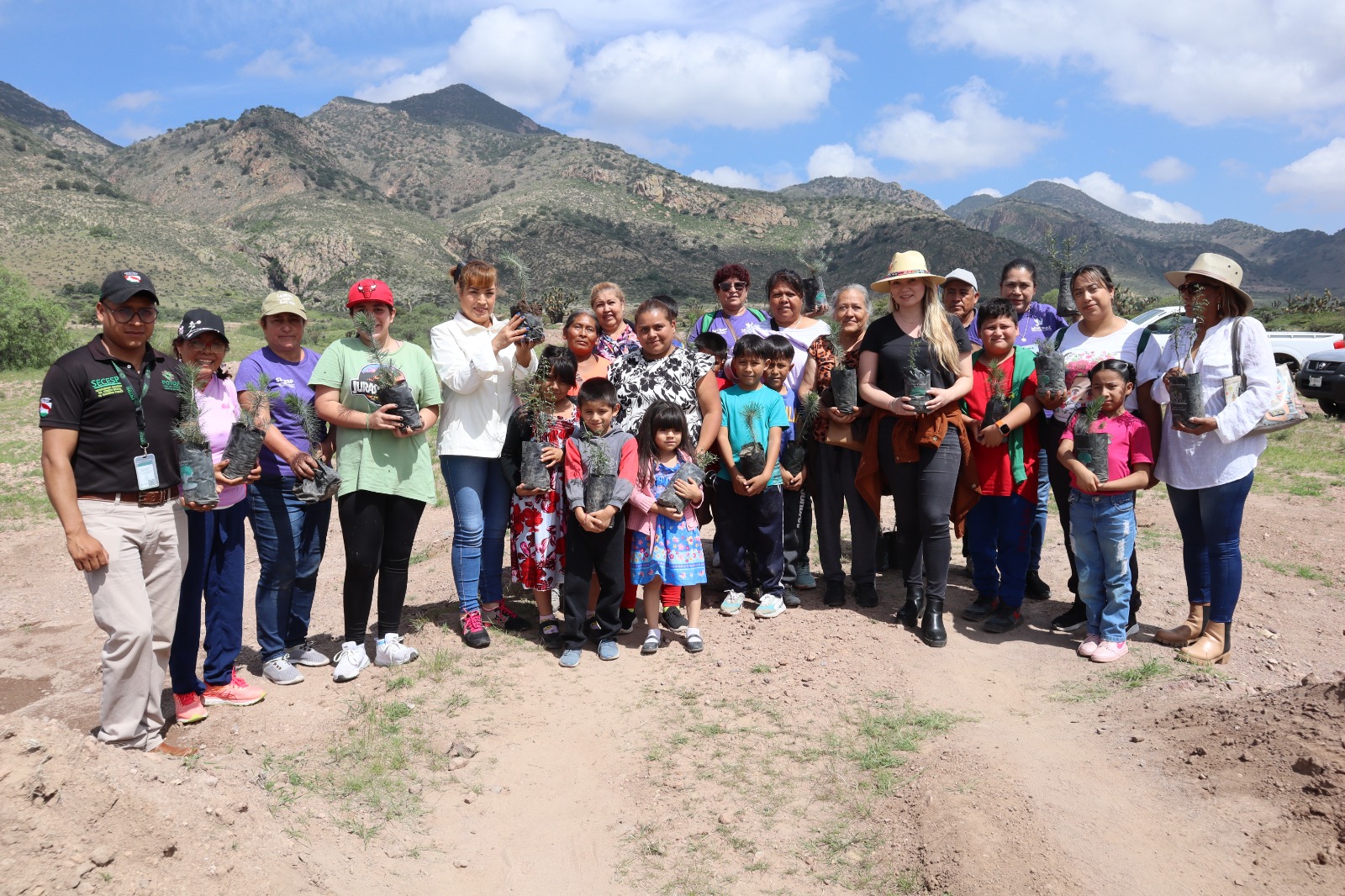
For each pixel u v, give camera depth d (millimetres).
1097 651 4984
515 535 5582
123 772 3170
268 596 4918
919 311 5406
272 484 4816
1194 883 2932
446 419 5395
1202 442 4777
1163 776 3621
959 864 3123
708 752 4203
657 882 3316
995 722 4285
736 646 5355
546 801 3877
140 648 3754
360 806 3754
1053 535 7941
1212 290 4734
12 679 5695
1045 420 5500
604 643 5359
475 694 4836
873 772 3924
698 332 6656
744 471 5520
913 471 5336
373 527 4938
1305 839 3014
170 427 3902
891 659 5023
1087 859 3072
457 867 3420
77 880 2703
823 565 6055
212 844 3098
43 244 154125
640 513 5363
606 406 5172
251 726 4395
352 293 4949
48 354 32125
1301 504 9312
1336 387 15148
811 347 6035
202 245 179875
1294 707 3674
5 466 13094
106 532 3691
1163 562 7000
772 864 3369
